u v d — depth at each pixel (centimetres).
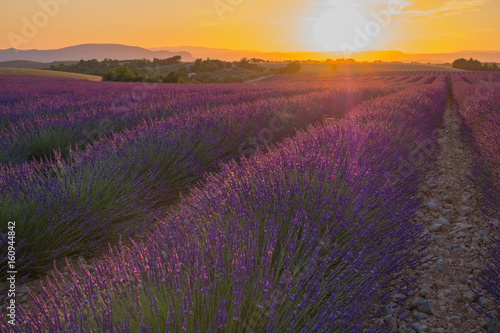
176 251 217
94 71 9800
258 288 191
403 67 15062
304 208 278
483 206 448
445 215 445
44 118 873
